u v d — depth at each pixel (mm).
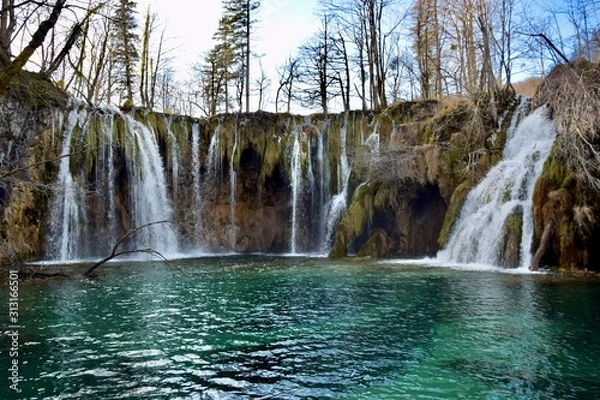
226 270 17906
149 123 26812
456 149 21000
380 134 26344
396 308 10328
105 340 8016
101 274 16625
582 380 6062
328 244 26656
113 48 28781
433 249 21906
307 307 10602
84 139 22938
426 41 33188
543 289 11969
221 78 43438
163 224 26297
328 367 6668
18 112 19359
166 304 11031
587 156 14617
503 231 16688
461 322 8984
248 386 5996
